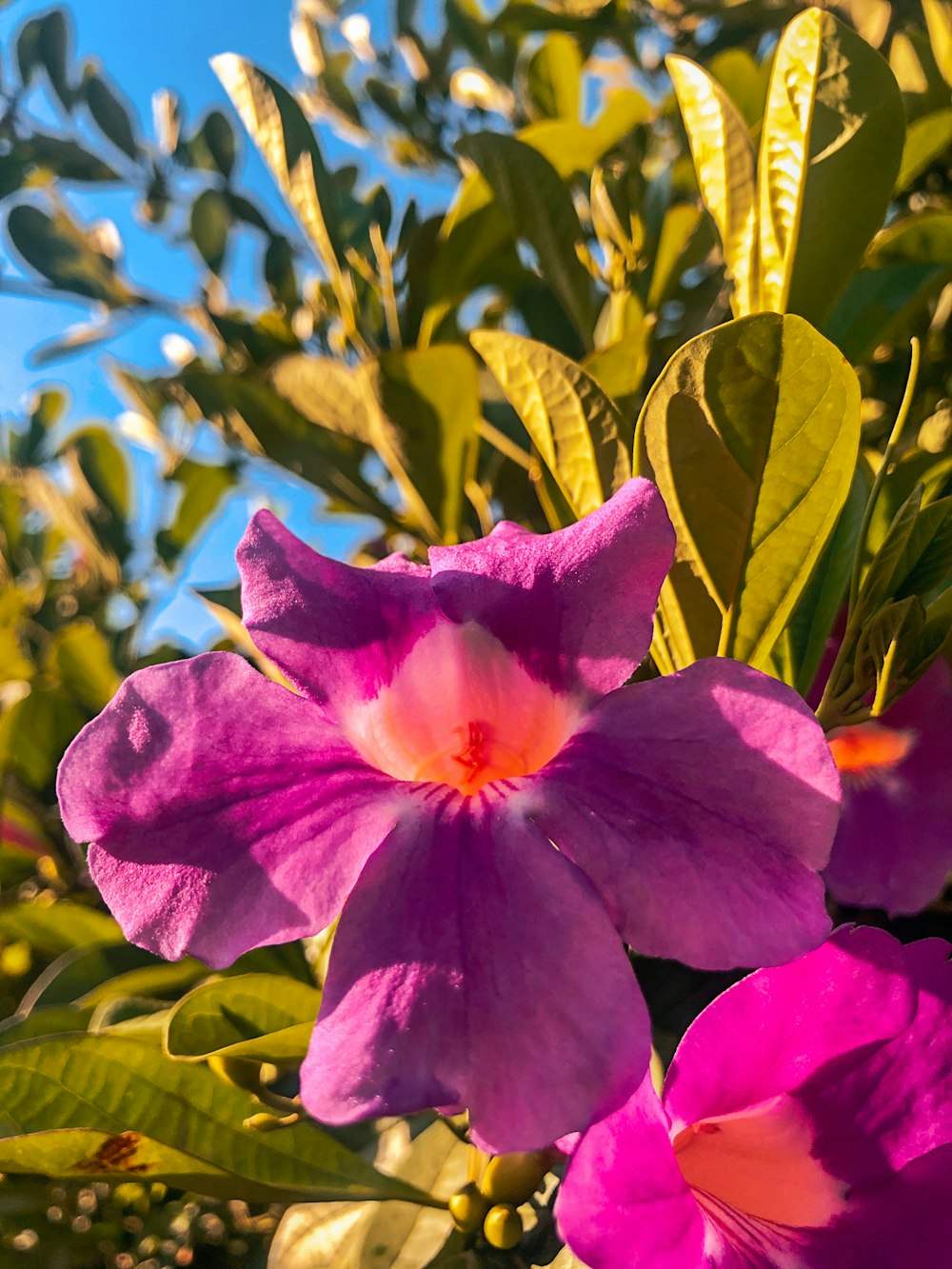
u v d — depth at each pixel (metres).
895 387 0.24
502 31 0.32
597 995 0.09
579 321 0.23
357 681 0.12
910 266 0.19
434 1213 0.16
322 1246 0.16
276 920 0.10
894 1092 0.12
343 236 0.27
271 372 0.23
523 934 0.09
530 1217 0.15
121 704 0.11
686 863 0.10
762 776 0.10
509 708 0.13
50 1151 0.13
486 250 0.25
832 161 0.15
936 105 0.26
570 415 0.15
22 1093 0.13
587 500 0.16
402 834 0.11
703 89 0.17
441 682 0.13
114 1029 0.16
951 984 0.12
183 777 0.11
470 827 0.10
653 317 0.23
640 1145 0.10
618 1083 0.09
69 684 0.30
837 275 0.16
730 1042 0.11
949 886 0.17
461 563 0.12
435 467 0.21
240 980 0.14
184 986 0.20
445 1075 0.09
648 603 0.11
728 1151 0.12
